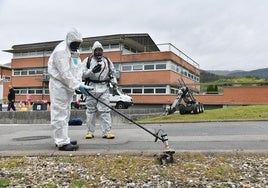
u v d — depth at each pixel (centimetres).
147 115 2144
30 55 5341
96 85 730
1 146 643
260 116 1368
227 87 3634
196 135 773
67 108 587
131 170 432
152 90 4231
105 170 439
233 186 365
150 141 676
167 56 4100
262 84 3584
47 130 1004
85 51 4572
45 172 438
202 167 446
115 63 4441
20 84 5359
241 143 632
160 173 418
